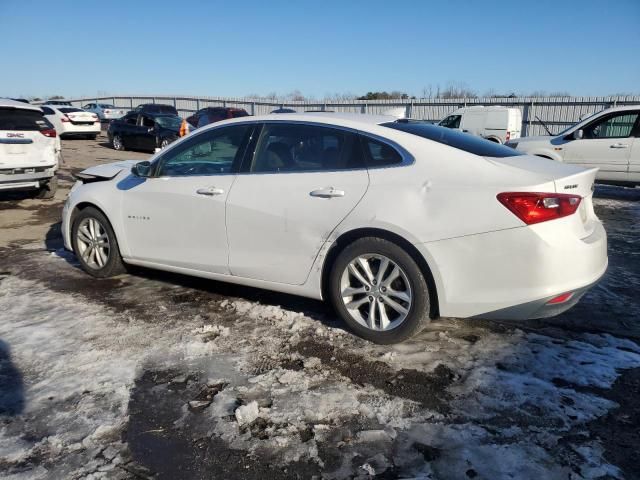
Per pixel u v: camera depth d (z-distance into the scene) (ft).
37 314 13.17
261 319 12.89
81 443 8.17
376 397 9.46
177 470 7.62
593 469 7.59
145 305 13.82
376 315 11.43
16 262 17.89
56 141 28.58
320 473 7.57
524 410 9.06
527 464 7.70
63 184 35.94
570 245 9.88
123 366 10.51
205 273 13.69
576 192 10.35
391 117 13.01
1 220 24.77
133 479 7.41
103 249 15.87
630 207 30.22
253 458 7.88
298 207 11.78
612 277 16.69
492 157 10.93
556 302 10.03
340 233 11.29
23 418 8.78
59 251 19.36
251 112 111.24
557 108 75.15
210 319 12.90
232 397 9.45
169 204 13.87
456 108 83.82
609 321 13.00
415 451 8.01
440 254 10.33
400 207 10.64
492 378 10.11
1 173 25.45
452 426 8.61
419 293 10.69
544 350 11.31
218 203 12.91
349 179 11.37
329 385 9.87
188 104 123.85
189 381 9.98
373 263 11.35
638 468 7.63
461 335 12.06
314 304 13.89
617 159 32.30
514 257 9.87
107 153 59.52
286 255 12.11
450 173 10.55
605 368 10.53
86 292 14.82
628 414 8.96
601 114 33.12
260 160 12.68
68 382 9.91
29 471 7.54
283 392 9.61
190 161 13.87
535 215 9.74
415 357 10.96
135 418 8.82
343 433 8.45
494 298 10.14
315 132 12.15
